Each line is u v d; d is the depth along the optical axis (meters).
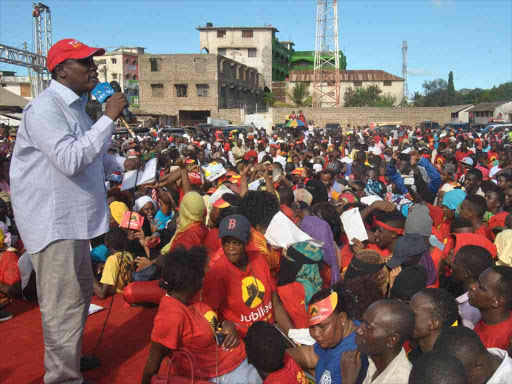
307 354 3.72
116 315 5.50
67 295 3.42
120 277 5.96
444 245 5.61
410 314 2.81
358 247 5.16
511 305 3.60
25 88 70.50
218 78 52.50
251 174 9.14
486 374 2.70
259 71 70.31
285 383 3.19
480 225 5.97
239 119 52.53
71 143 3.13
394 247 4.56
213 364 3.45
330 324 3.26
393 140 25.03
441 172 10.48
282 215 4.57
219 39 70.00
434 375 2.32
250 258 4.06
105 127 3.24
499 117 59.41
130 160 4.65
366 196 7.88
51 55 3.32
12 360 4.46
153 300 5.64
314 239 4.50
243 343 3.66
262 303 3.97
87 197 3.44
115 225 6.76
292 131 33.47
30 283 5.71
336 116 56.03
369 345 2.80
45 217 3.29
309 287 4.25
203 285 3.85
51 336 3.42
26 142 3.24
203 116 54.69
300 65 84.69
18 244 7.25
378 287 3.79
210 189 7.65
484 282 3.52
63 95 3.31
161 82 52.47
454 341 2.77
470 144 20.25
